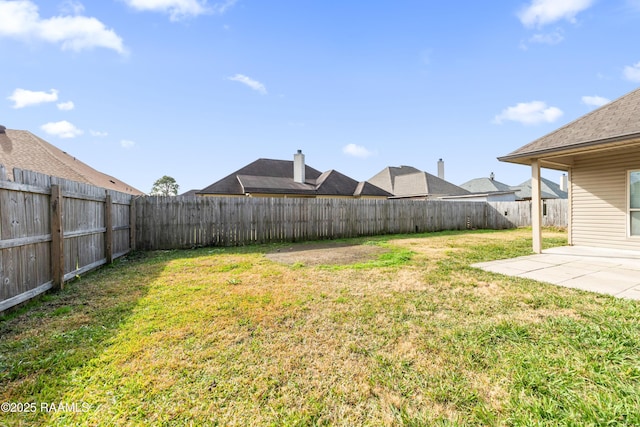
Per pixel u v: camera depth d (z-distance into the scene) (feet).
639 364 6.45
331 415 5.24
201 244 26.53
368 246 26.25
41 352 7.20
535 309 9.91
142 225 24.67
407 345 7.58
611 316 9.06
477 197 60.70
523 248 23.56
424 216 39.63
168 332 8.29
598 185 22.86
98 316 9.48
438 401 5.56
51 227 12.23
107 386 5.93
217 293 11.82
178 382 6.08
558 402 5.41
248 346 7.55
